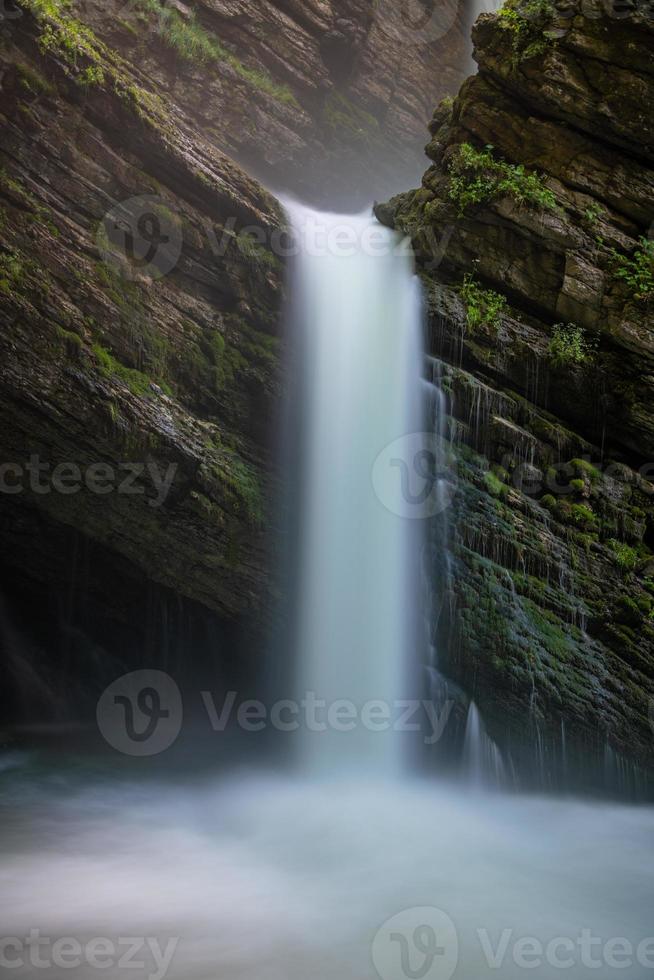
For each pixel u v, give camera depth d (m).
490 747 9.64
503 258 10.46
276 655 10.10
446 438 10.01
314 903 6.12
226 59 14.73
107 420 8.59
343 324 10.11
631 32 9.59
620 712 9.84
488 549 9.82
